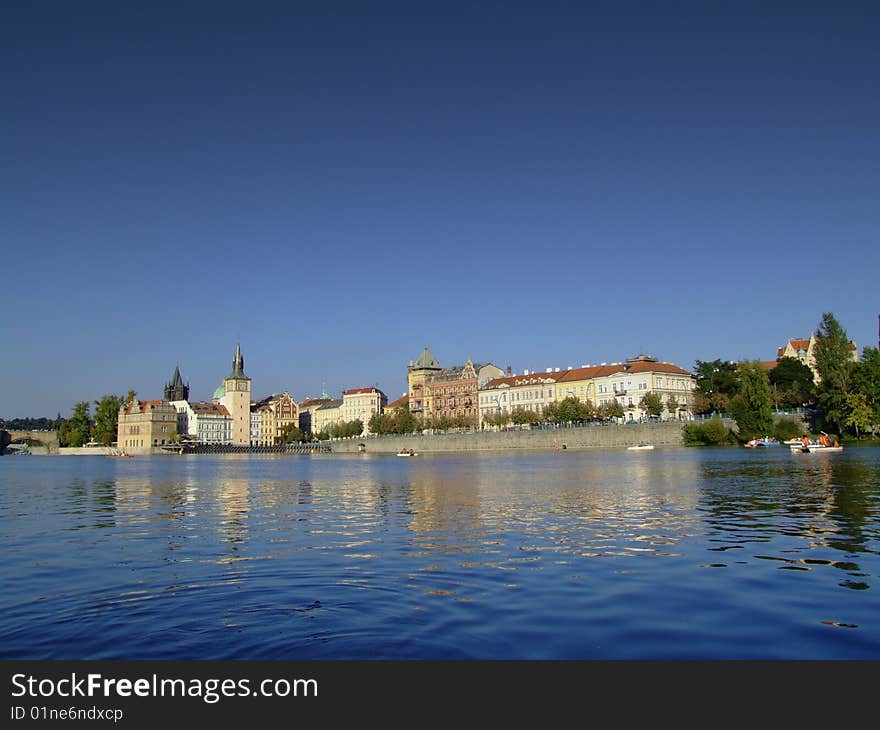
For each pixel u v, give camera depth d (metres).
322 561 24.78
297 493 57.38
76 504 49.66
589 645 15.12
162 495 57.50
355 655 14.86
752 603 17.89
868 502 38.47
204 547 28.62
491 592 19.55
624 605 17.94
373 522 35.75
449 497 49.09
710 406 186.62
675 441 159.50
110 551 27.94
